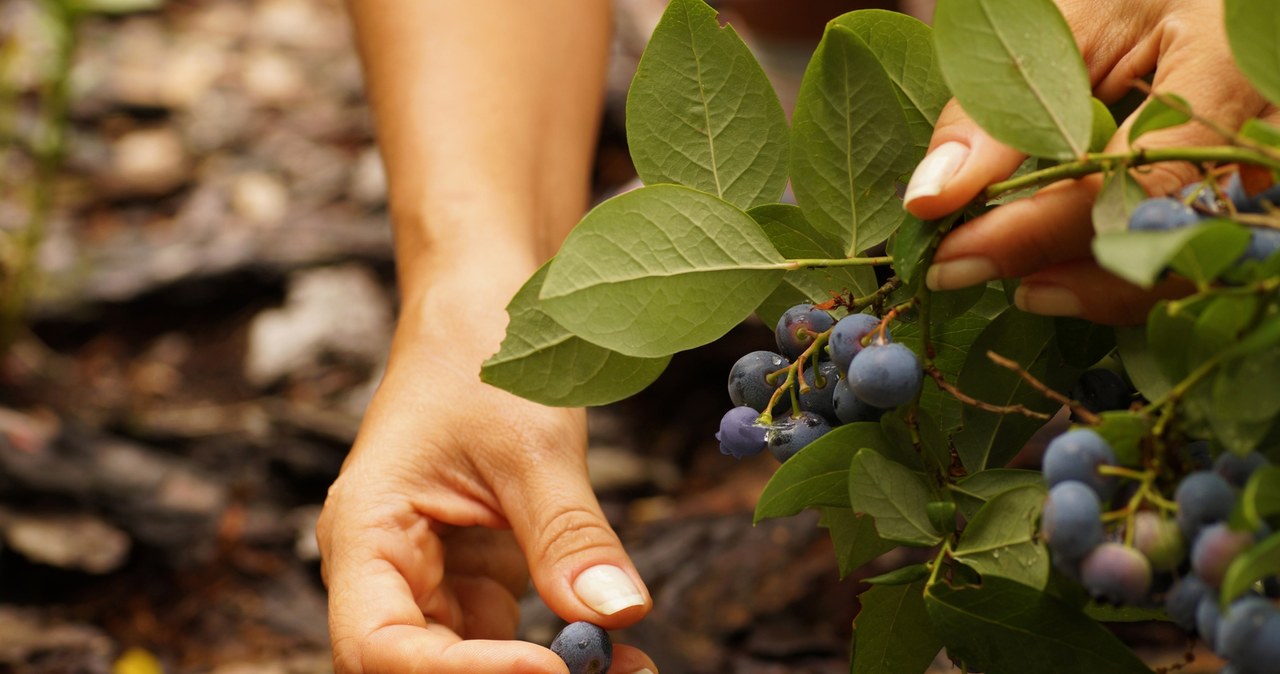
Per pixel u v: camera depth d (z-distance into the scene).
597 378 0.48
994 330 0.48
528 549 0.58
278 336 1.16
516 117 0.69
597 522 0.57
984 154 0.45
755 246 0.47
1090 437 0.41
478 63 0.69
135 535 0.96
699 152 0.49
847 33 0.47
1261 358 0.40
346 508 0.60
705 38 0.48
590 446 1.06
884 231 0.48
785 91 1.33
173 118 1.44
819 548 0.87
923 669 0.50
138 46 1.57
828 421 0.49
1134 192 0.42
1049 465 0.41
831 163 0.48
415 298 0.65
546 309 0.45
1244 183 0.43
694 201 0.46
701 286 0.46
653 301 0.46
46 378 1.12
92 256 1.23
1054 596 0.45
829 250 0.49
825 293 0.50
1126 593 0.41
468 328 0.62
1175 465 0.42
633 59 1.38
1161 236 0.38
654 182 0.49
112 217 1.30
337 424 1.05
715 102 0.49
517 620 0.66
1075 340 0.47
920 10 1.54
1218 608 0.40
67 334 1.18
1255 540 0.40
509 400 0.60
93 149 1.39
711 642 0.82
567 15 0.72
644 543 0.92
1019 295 0.45
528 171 0.68
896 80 0.50
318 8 1.69
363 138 1.41
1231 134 0.41
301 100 1.48
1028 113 0.43
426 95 0.68
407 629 0.56
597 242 0.45
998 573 0.45
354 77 1.52
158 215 1.31
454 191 0.66
